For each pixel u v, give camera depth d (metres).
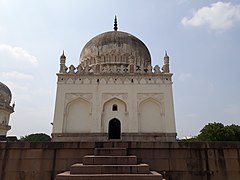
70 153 7.73
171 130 20.34
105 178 5.23
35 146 7.82
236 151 7.92
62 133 19.94
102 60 26.83
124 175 5.30
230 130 27.58
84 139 19.86
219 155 7.86
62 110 20.88
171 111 21.08
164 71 22.77
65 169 7.57
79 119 21.05
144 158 7.68
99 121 20.61
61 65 22.77
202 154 7.84
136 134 20.11
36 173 7.57
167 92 21.80
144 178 5.25
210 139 27.80
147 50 30.11
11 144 7.82
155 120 21.17
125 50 27.20
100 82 22.08
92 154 7.65
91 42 29.25
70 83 21.95
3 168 7.60
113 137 20.98
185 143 7.91
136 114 20.92
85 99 21.45
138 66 25.41
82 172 5.62
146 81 22.20
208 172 7.68
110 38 28.17
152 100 21.75
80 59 29.31
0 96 31.23
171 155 7.77
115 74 22.34
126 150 7.34
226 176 7.67
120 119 21.12
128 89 21.88
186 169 7.66
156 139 20.03
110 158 6.34
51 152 7.75
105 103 21.62
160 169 7.60
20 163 7.66
